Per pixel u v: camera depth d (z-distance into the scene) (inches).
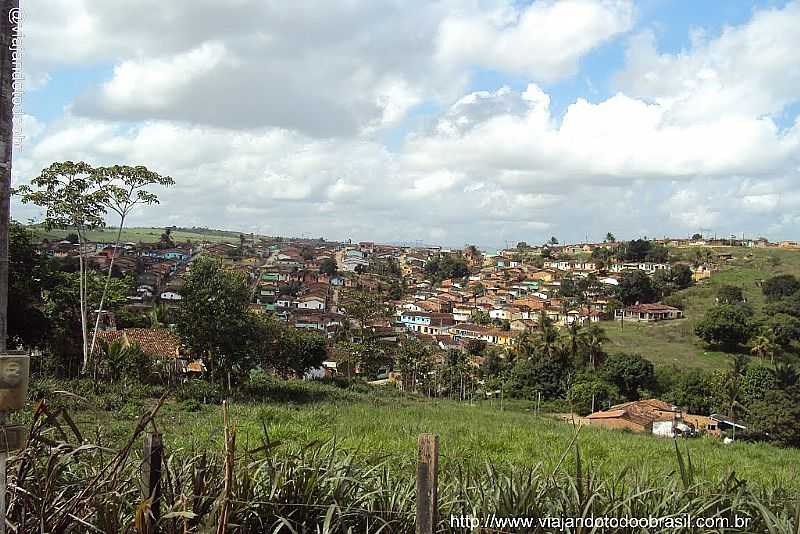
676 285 3956.7
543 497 188.7
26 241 1135.6
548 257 6161.4
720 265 4483.3
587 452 499.8
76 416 608.1
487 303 4151.1
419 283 5634.8
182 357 1257.4
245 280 1228.5
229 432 178.1
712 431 1611.7
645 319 3339.1
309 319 3107.8
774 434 1381.6
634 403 1745.8
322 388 1432.1
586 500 183.6
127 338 1496.1
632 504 188.9
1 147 118.4
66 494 168.9
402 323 3747.5
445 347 3014.3
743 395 1859.0
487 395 2183.8
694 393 1975.9
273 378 1502.2
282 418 635.5
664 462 482.9
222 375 1211.9
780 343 2561.5
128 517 165.0
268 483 184.9
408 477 225.3
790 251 4879.4
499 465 288.8
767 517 173.5
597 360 2274.9
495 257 6604.3
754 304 3280.0
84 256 1266.0
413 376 2194.9
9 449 122.0
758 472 490.3
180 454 220.7
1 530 122.6
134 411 730.8
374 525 177.6
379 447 422.3
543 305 3863.2
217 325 1130.0
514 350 2443.4
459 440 537.3
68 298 1219.2
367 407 1077.8
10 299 1103.0
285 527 169.8
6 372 118.0
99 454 198.1
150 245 5388.8
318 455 205.6
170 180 1198.3
